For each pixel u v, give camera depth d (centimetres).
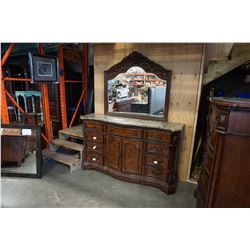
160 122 268
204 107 309
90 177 290
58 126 437
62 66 357
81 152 315
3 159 283
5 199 234
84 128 299
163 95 267
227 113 146
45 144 361
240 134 146
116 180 281
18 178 285
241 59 265
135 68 277
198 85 249
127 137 259
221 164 157
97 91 326
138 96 284
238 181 154
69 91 445
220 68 278
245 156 149
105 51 302
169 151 237
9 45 296
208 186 172
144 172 263
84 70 400
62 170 313
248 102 138
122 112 302
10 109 388
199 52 240
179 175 286
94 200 234
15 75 450
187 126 266
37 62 291
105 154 291
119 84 295
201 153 310
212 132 177
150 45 266
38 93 399
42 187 262
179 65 254
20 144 283
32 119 323
